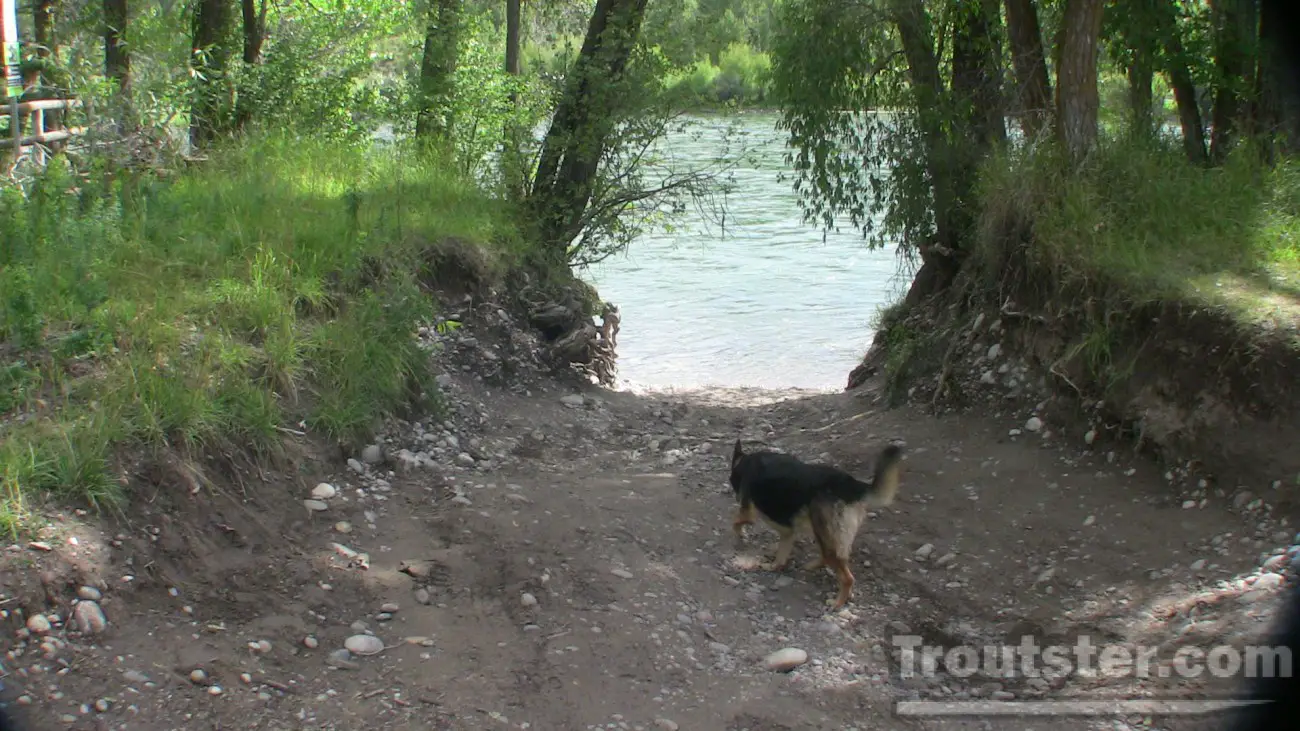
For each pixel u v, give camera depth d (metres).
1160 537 6.44
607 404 10.70
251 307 7.86
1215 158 10.50
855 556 6.78
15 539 5.06
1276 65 10.22
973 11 10.45
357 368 7.92
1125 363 7.65
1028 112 10.37
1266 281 7.48
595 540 6.71
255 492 6.43
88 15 13.32
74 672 4.62
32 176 9.70
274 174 11.55
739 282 20.55
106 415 6.05
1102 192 9.01
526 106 14.57
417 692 4.99
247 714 4.64
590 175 12.91
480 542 6.51
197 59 13.52
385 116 14.93
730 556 6.82
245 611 5.43
